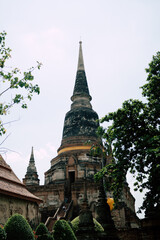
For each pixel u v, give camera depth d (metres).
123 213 34.75
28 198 23.83
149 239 18.22
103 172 21.69
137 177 22.14
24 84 12.66
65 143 49.34
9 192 20.86
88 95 57.09
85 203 19.20
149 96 23.48
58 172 45.22
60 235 15.31
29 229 13.52
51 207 39.69
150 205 19.00
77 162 44.81
